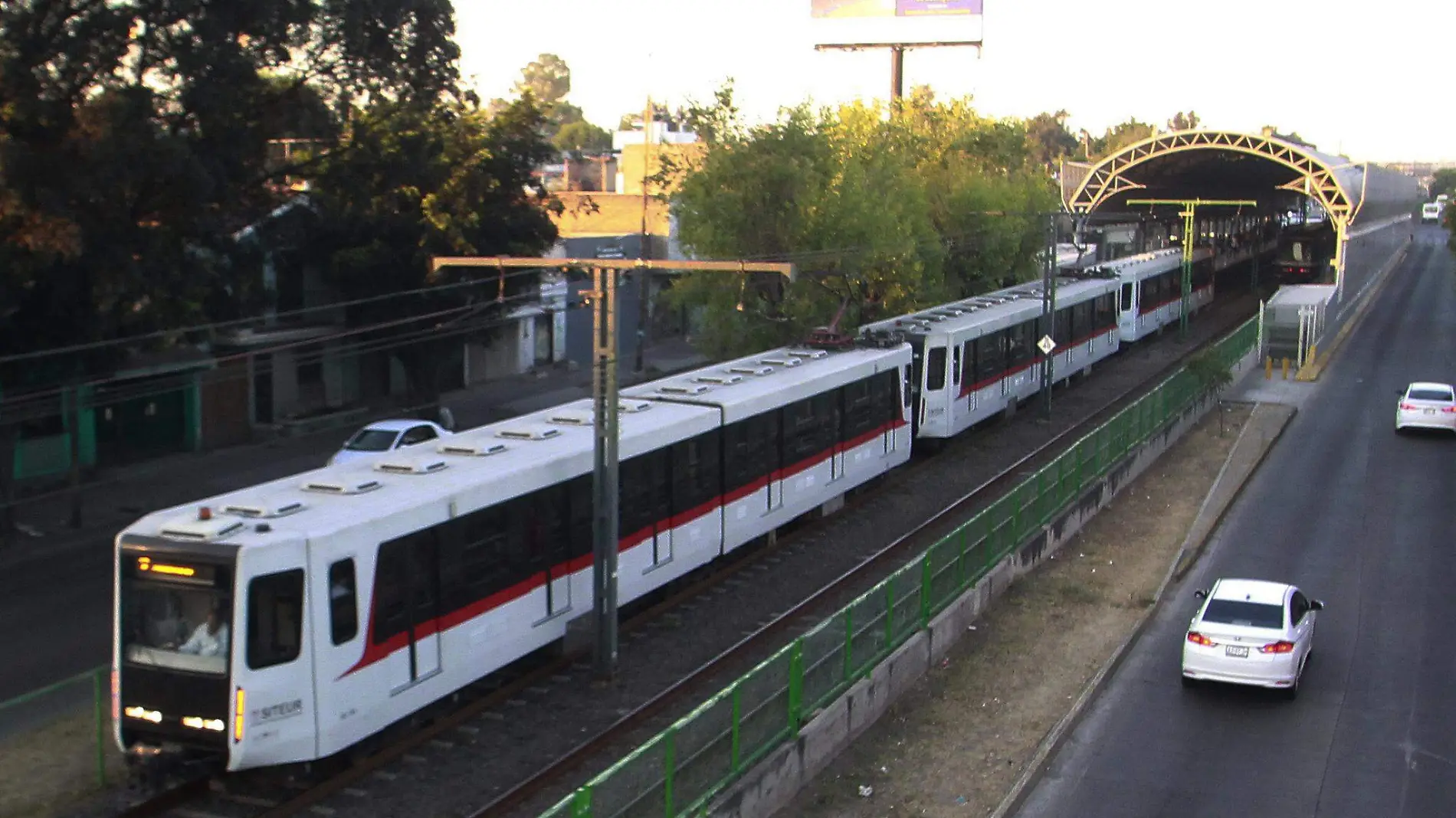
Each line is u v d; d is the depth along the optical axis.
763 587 22.31
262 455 33.91
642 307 46.94
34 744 15.10
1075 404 42.16
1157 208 79.94
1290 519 28.41
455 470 16.88
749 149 36.03
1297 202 105.75
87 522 26.81
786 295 36.97
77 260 23.44
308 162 29.09
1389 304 75.00
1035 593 22.70
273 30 24.95
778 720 14.38
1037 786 15.17
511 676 17.89
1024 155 59.91
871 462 28.05
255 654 13.31
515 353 47.84
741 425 22.58
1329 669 19.28
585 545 18.45
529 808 13.80
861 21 68.31
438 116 31.94
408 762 14.93
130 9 22.92
